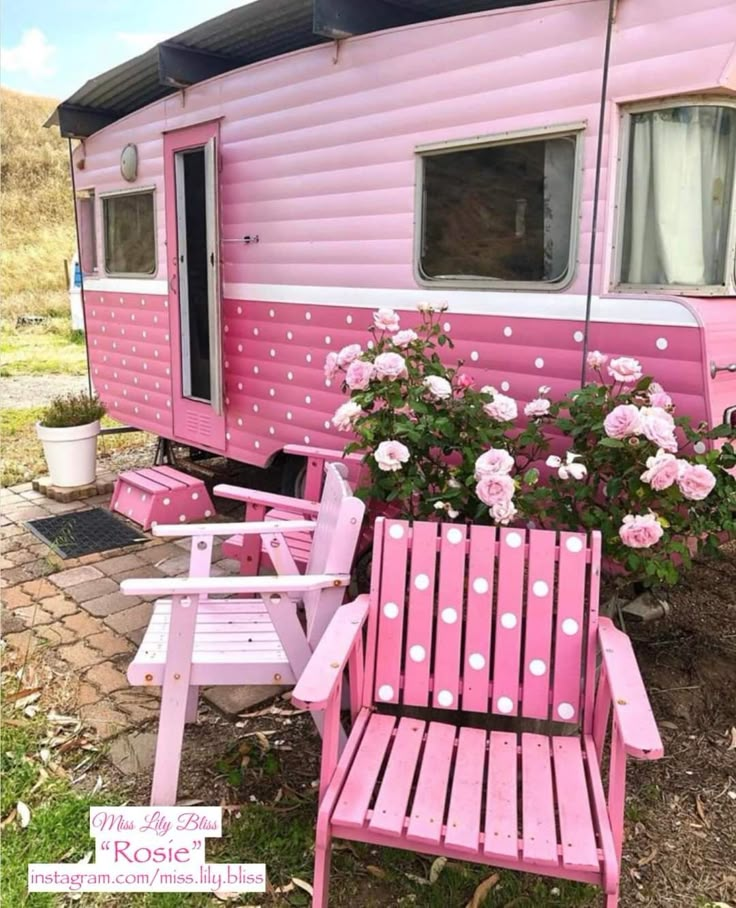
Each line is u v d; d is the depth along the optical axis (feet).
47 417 17.87
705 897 7.11
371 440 9.43
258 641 8.54
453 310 10.91
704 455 8.23
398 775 6.70
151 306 17.63
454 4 11.71
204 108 14.83
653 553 8.28
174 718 7.84
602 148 9.08
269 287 13.98
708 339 8.56
